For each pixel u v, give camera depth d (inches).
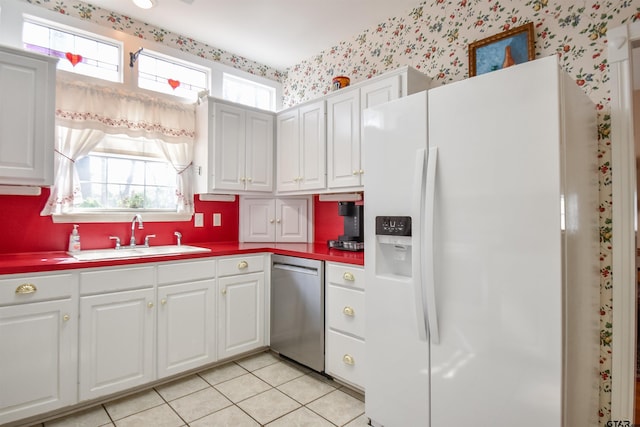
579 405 58.1
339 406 82.7
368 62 115.0
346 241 107.0
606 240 70.0
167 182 116.9
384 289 71.6
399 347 69.0
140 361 85.7
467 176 59.3
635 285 66.7
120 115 101.3
